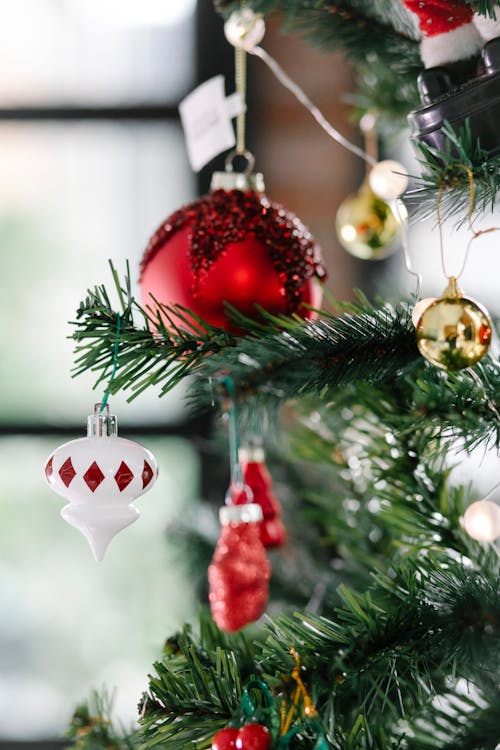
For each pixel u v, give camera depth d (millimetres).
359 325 630
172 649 657
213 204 653
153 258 661
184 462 1346
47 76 1355
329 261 1306
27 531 1359
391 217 923
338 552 841
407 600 600
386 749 587
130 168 1366
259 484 773
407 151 1292
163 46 1351
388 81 851
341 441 811
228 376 598
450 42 591
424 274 1270
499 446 616
